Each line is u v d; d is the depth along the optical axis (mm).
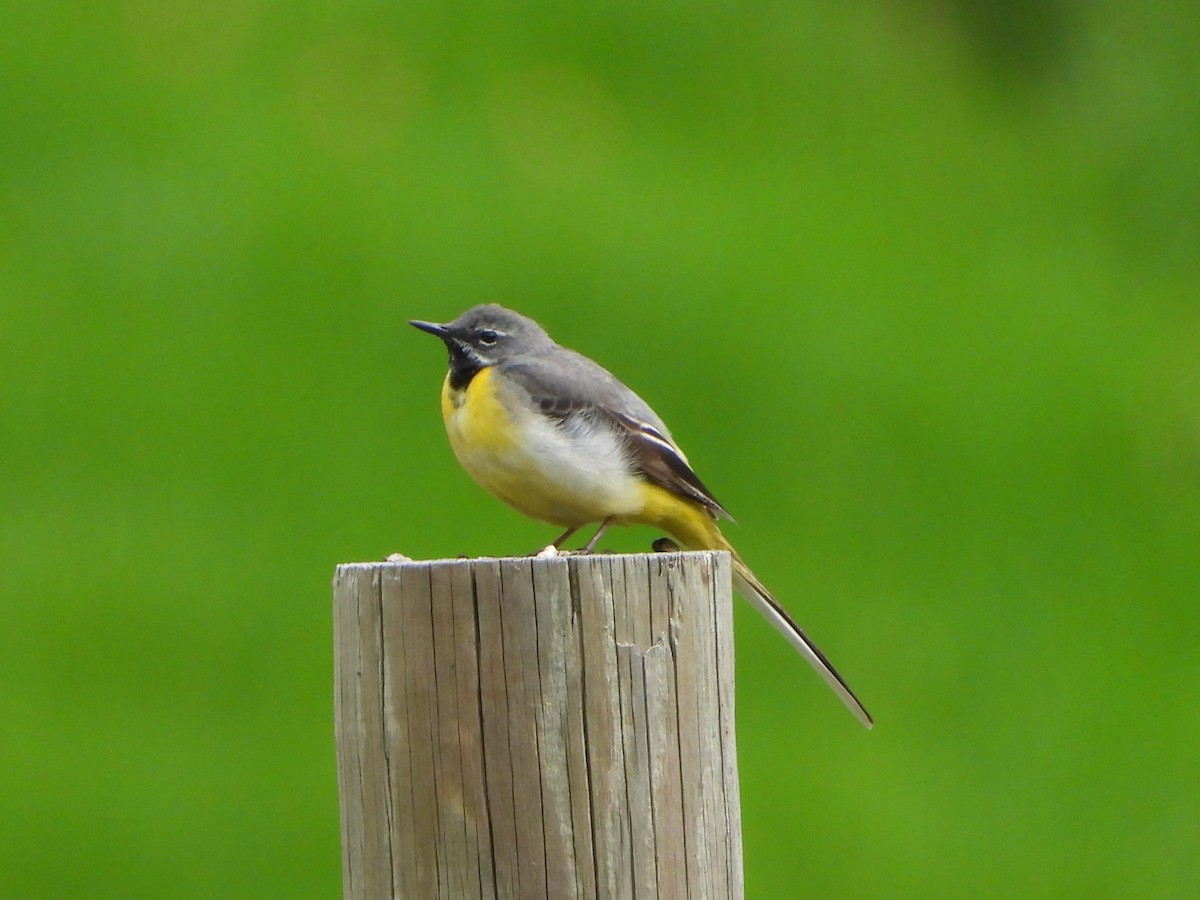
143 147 20281
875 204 22453
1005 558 17047
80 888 12367
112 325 17750
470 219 19844
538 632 4953
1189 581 16984
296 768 13422
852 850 13336
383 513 15953
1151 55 26375
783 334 18984
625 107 23000
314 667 14453
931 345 19516
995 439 18391
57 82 21094
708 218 20922
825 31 25531
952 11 26484
